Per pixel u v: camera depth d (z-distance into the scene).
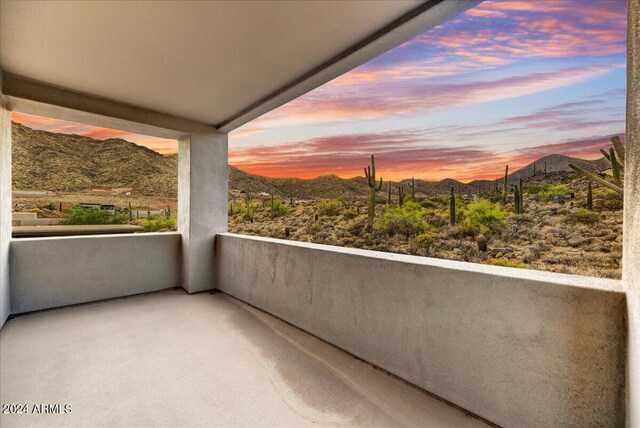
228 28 1.83
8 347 2.23
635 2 0.78
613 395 1.01
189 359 2.09
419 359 1.67
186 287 3.82
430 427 1.39
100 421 1.44
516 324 1.27
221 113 3.44
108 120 3.18
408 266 1.72
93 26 1.79
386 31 1.81
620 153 2.09
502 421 1.33
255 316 2.96
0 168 2.49
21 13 1.65
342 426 1.43
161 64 2.30
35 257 2.98
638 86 0.76
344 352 2.16
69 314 2.96
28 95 2.57
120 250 3.54
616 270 3.31
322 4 1.60
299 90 2.66
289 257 2.73
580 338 1.09
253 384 1.79
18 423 1.41
